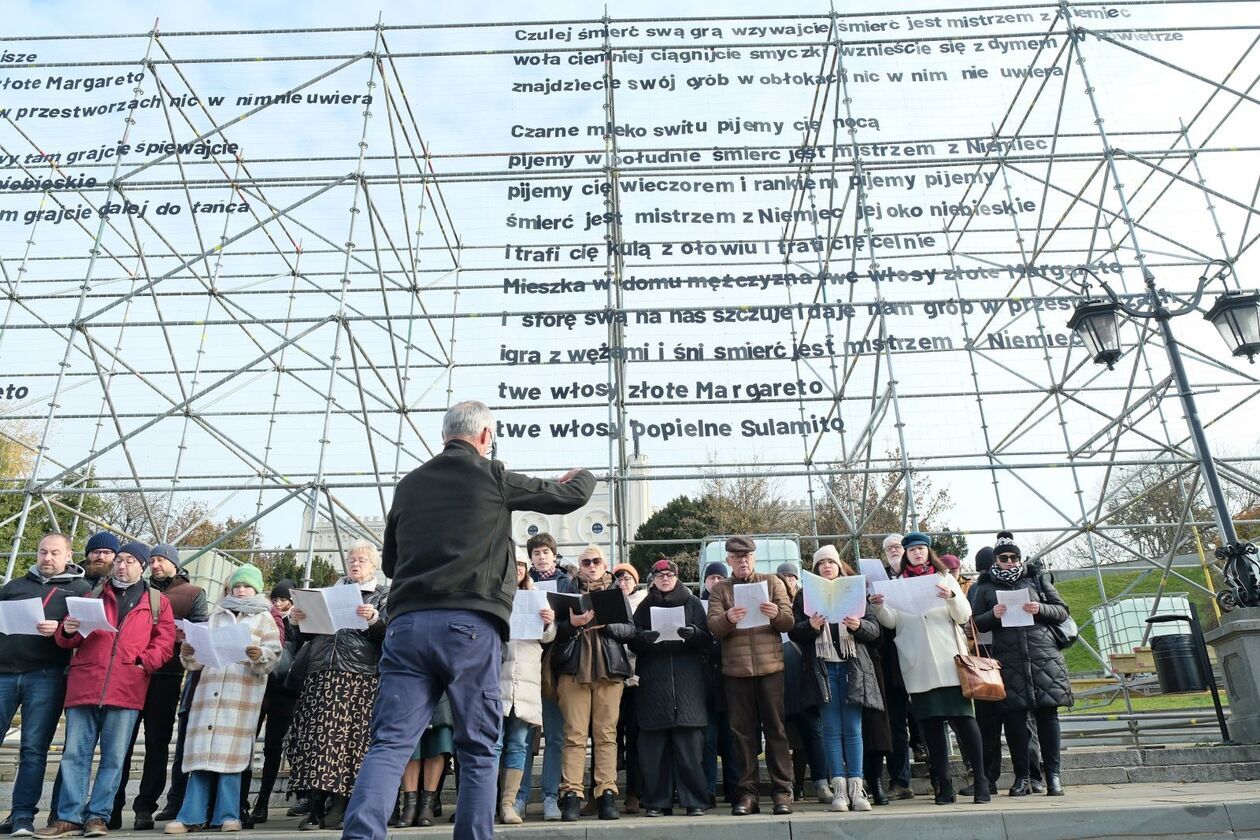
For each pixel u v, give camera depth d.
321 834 5.21
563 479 3.83
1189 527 13.86
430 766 5.81
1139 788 6.44
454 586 3.37
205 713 5.77
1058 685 6.20
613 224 12.30
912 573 6.49
